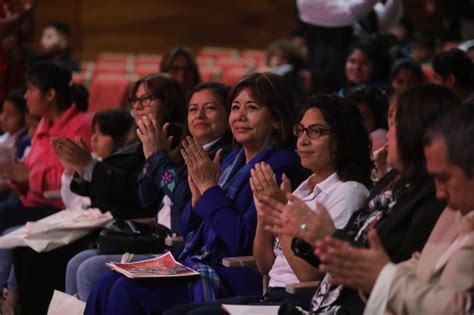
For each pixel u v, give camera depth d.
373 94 5.54
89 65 15.01
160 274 4.38
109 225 5.26
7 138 7.34
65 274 5.63
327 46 7.73
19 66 8.76
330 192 4.03
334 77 7.74
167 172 4.91
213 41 20.27
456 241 3.03
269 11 20.20
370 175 4.14
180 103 5.56
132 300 4.36
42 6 19.67
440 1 13.03
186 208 4.75
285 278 4.11
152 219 5.48
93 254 5.27
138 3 20.03
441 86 3.30
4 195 7.43
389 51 7.84
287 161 4.51
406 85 6.61
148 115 5.26
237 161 4.72
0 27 8.32
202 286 4.40
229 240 4.29
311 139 4.07
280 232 3.27
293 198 3.30
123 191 5.58
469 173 2.89
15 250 5.68
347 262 2.95
